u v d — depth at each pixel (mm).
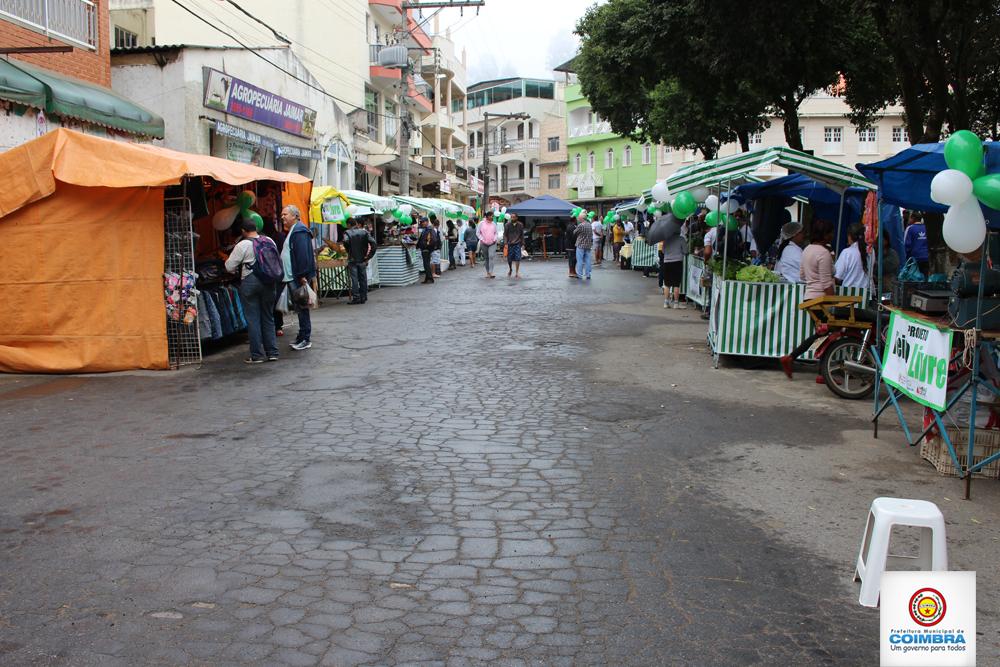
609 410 8109
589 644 3625
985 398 6430
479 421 7625
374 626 3760
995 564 4562
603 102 31250
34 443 6844
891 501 3920
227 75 19953
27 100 13016
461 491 5648
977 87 19328
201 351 11000
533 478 5949
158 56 18719
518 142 72125
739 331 10289
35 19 14609
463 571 4363
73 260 10023
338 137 29250
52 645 3561
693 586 4219
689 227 17359
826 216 15555
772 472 6164
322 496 5516
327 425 7449
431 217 27547
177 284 10172
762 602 4055
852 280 10523
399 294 20500
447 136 54500
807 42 15984
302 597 4039
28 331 10125
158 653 3500
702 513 5281
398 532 4898
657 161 57250
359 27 35250
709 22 14273
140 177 9594
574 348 11867
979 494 5719
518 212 40688
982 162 5465
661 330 13750
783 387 9305
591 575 4332
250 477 5914
